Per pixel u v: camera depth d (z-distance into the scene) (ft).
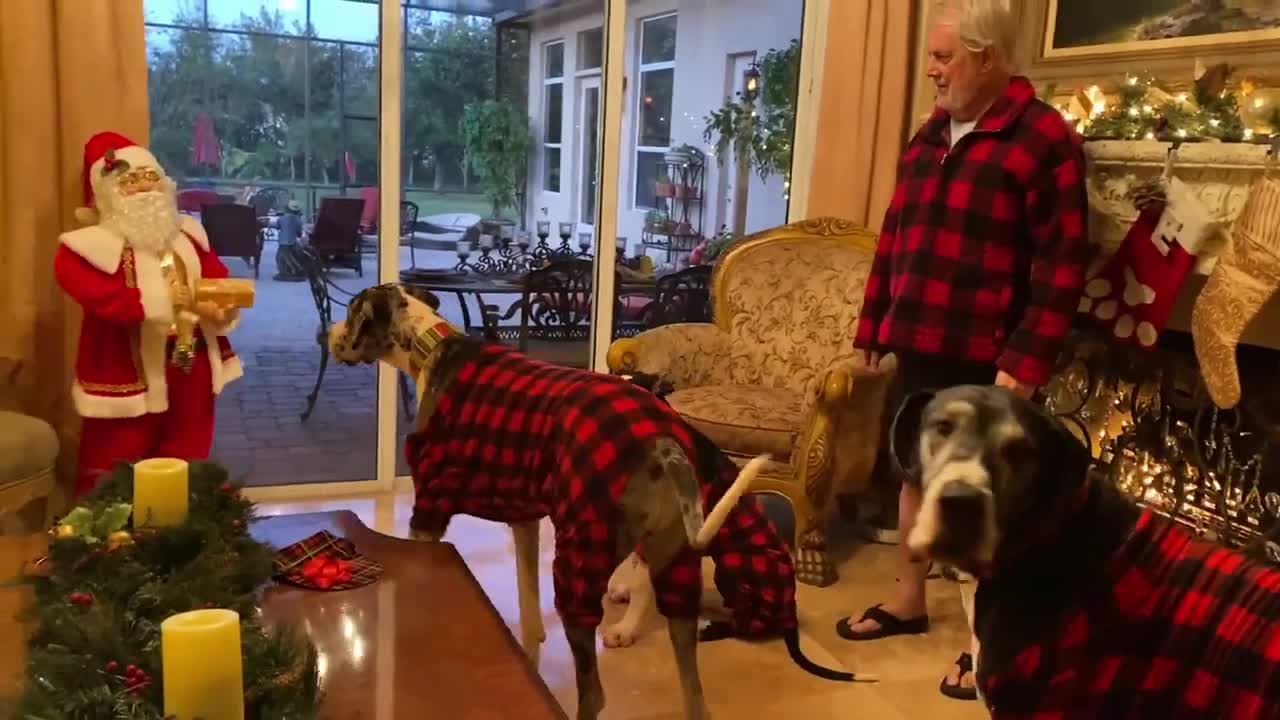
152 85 10.80
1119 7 9.11
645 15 15.15
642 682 7.48
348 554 6.12
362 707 4.49
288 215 11.88
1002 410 4.29
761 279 11.11
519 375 6.28
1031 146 7.02
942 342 7.36
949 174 7.38
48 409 9.21
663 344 10.50
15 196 8.73
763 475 9.47
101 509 5.48
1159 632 4.03
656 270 14.78
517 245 13.88
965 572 4.49
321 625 5.28
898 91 11.81
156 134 10.94
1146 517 4.33
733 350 11.05
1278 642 3.69
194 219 9.00
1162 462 8.17
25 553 6.01
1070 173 6.97
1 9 8.54
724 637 8.31
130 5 9.00
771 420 9.49
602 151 12.37
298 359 13.25
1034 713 4.24
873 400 10.07
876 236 10.94
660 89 15.26
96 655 4.04
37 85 8.67
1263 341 8.06
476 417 6.23
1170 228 7.32
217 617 3.73
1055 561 4.28
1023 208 7.14
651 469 5.51
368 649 5.04
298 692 4.09
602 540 5.48
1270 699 3.63
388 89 11.25
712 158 15.02
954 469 4.19
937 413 4.39
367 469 12.05
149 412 8.34
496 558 9.69
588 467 5.49
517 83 13.44
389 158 11.43
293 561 5.93
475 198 13.47
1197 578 4.04
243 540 5.55
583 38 13.69
